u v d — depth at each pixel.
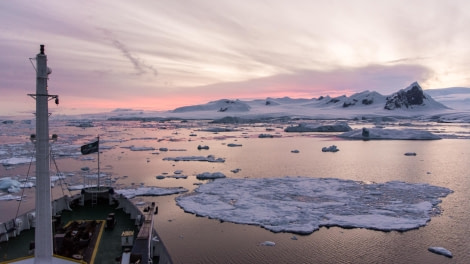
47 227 13.95
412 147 116.12
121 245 19.36
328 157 91.94
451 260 29.16
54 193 50.62
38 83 13.45
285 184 56.06
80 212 25.17
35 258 14.15
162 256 20.59
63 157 89.69
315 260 29.12
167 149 107.56
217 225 36.97
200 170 71.38
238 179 60.16
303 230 35.09
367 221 37.88
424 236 34.06
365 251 30.83
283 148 112.44
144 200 47.00
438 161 84.88
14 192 51.53
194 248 31.25
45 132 13.66
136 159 86.56
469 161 84.69
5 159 82.38
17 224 20.47
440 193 50.47
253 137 156.25
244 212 41.12
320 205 44.00
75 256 17.17
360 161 84.88
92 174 65.81
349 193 50.47
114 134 172.75
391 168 74.88
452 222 38.03
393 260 29.20
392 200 46.66
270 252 30.50
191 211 41.38
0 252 18.42
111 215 22.78
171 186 56.00
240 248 31.27
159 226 36.69
